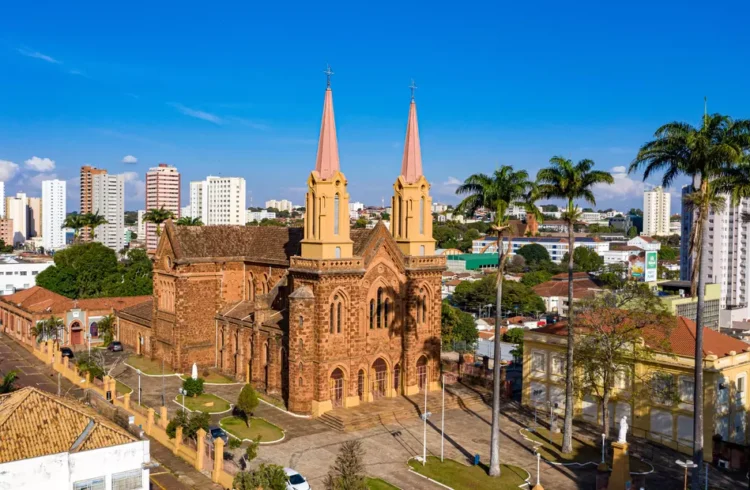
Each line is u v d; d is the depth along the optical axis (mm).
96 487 43156
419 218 83500
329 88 76625
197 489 54469
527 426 73438
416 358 82625
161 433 65625
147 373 91250
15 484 40219
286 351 78000
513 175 63094
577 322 72875
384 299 80062
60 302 116500
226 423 70688
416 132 83250
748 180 52125
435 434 70062
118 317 110875
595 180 65000
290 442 65938
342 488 46062
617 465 55000
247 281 96000
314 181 75062
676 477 59594
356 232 82625
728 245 190000
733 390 68812
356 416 72125
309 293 73750
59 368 93750
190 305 91750
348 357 75875
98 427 44844
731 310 156125
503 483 57469
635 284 71562
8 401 47281
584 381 68688
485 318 164750
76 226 176375
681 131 53344
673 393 65812
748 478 57469
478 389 86438
